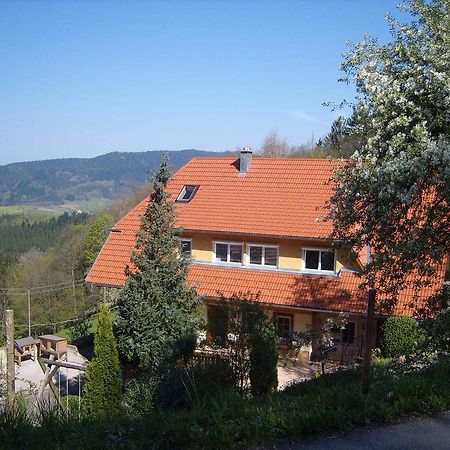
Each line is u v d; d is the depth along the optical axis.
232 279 22.02
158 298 16.08
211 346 12.06
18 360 26.12
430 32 11.30
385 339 17.20
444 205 10.76
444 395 6.52
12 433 6.04
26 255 55.09
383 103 10.89
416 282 12.31
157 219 16.77
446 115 10.45
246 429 5.80
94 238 49.56
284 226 21.98
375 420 6.11
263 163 26.25
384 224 11.18
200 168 27.27
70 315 36.91
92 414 7.08
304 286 20.80
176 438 5.69
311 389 8.92
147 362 15.69
